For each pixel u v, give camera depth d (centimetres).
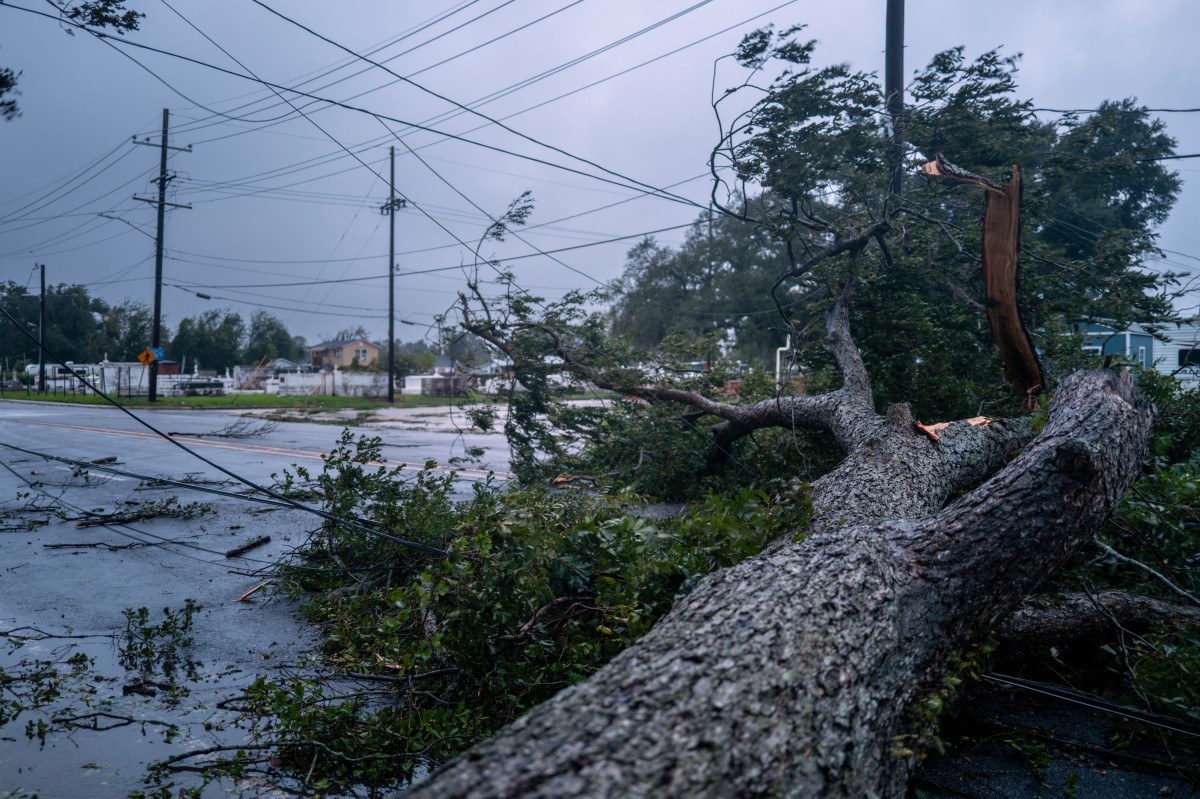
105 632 488
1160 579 413
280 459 1352
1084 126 956
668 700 208
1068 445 342
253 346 8094
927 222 880
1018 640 379
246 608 537
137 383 4297
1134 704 354
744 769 194
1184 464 553
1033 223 978
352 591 529
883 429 536
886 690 260
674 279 4919
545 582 377
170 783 306
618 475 887
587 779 175
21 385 5425
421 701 381
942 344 817
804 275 923
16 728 353
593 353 954
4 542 732
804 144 865
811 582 279
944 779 304
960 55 899
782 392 856
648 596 389
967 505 342
